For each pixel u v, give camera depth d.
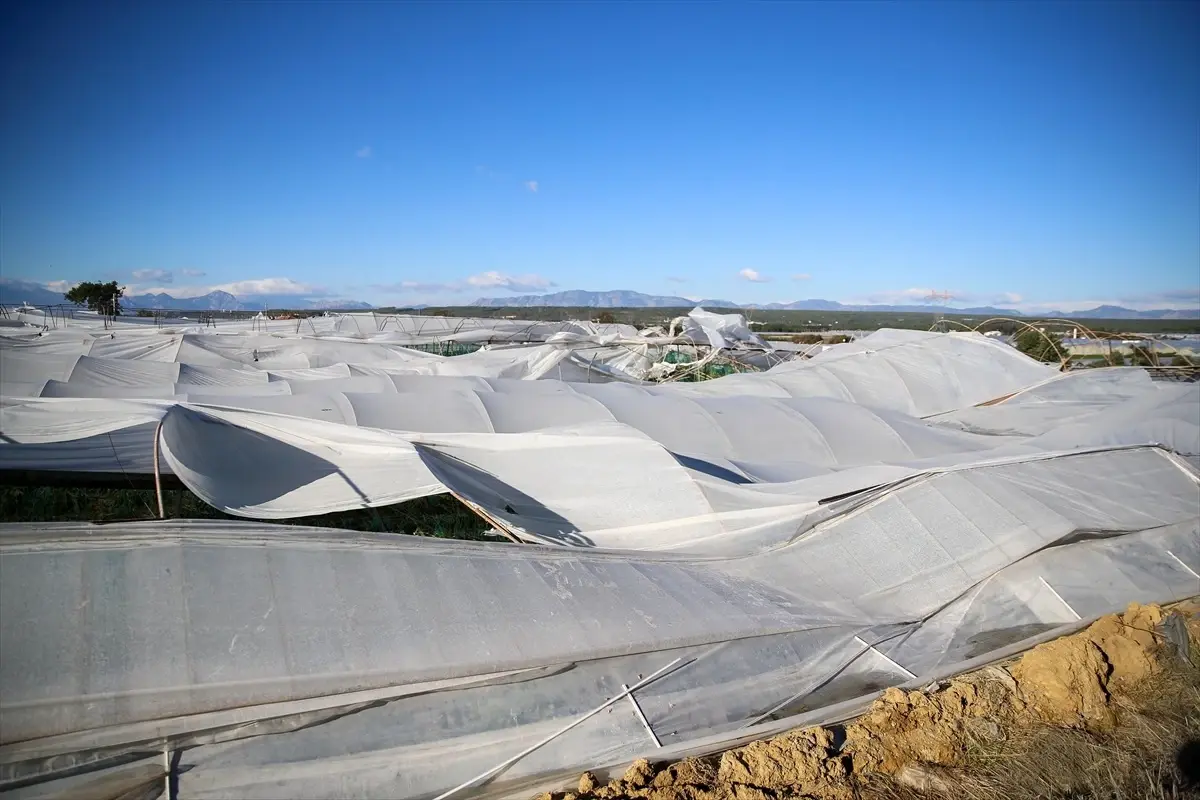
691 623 7.91
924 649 8.88
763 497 10.74
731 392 21.69
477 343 47.16
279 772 5.62
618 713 6.91
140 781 5.30
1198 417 16.03
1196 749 7.10
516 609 7.35
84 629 5.79
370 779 5.80
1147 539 11.57
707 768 6.36
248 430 10.74
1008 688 7.79
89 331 31.47
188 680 5.72
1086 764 6.72
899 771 6.54
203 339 30.56
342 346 30.66
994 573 9.96
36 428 10.13
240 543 6.89
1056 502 11.48
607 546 9.85
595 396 16.64
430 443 10.90
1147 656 8.51
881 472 11.51
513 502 10.32
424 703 6.42
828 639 8.56
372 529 10.88
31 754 5.13
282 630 6.30
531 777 6.19
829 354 26.27
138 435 12.40
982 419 21.16
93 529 6.40
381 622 6.69
